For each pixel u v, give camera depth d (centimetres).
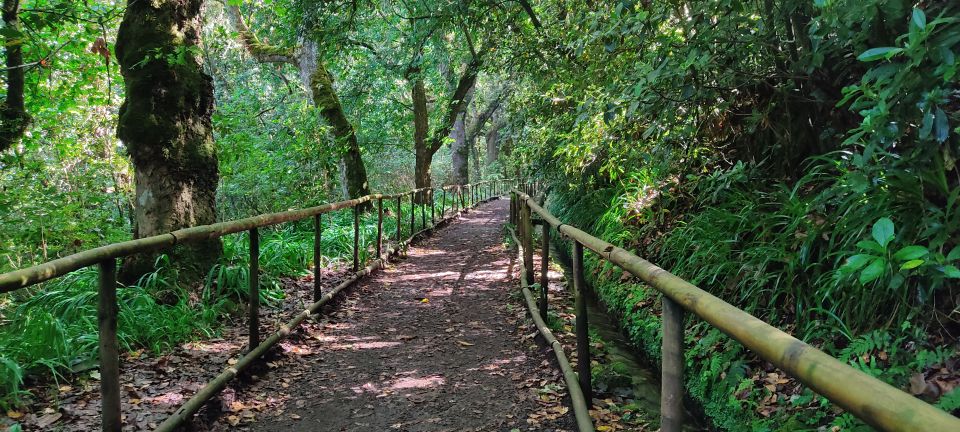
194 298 483
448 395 356
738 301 387
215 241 542
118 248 246
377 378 385
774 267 374
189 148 530
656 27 386
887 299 287
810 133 397
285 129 1250
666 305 163
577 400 309
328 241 829
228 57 1722
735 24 351
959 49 211
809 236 322
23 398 309
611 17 396
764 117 401
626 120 464
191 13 543
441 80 1853
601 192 786
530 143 1052
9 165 717
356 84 1619
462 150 2611
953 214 260
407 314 550
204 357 391
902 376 255
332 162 1272
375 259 787
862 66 310
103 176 963
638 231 581
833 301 306
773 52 373
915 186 259
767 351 108
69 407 306
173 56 502
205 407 315
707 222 457
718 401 325
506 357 423
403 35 1345
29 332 357
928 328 268
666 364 162
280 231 991
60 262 212
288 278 630
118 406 249
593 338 464
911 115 224
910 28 190
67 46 748
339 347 450
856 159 251
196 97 536
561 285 664
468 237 1157
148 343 401
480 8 962
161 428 267
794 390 289
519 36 917
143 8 519
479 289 654
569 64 712
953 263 263
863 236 289
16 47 572
